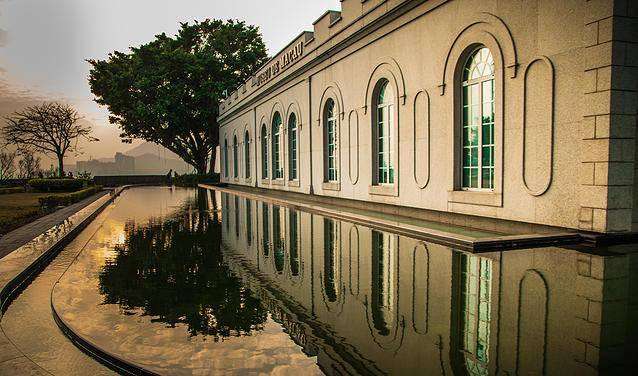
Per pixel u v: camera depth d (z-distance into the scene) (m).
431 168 11.23
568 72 7.71
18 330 4.46
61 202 20.09
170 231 11.26
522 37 8.51
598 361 3.04
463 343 3.47
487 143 9.71
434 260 6.52
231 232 10.69
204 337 3.91
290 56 20.39
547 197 8.16
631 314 3.99
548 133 8.09
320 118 17.64
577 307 4.21
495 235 8.31
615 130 7.14
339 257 7.18
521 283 5.10
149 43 42.41
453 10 10.23
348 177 15.62
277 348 3.61
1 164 56.31
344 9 14.96
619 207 7.27
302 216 13.59
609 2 7.03
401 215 12.51
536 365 3.01
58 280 6.30
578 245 7.29
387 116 13.52
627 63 7.15
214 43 42.91
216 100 40.00
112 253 8.40
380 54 13.27
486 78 9.66
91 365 3.57
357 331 3.88
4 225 12.41
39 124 48.12
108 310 4.81
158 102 39.81
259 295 5.23
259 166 27.28
